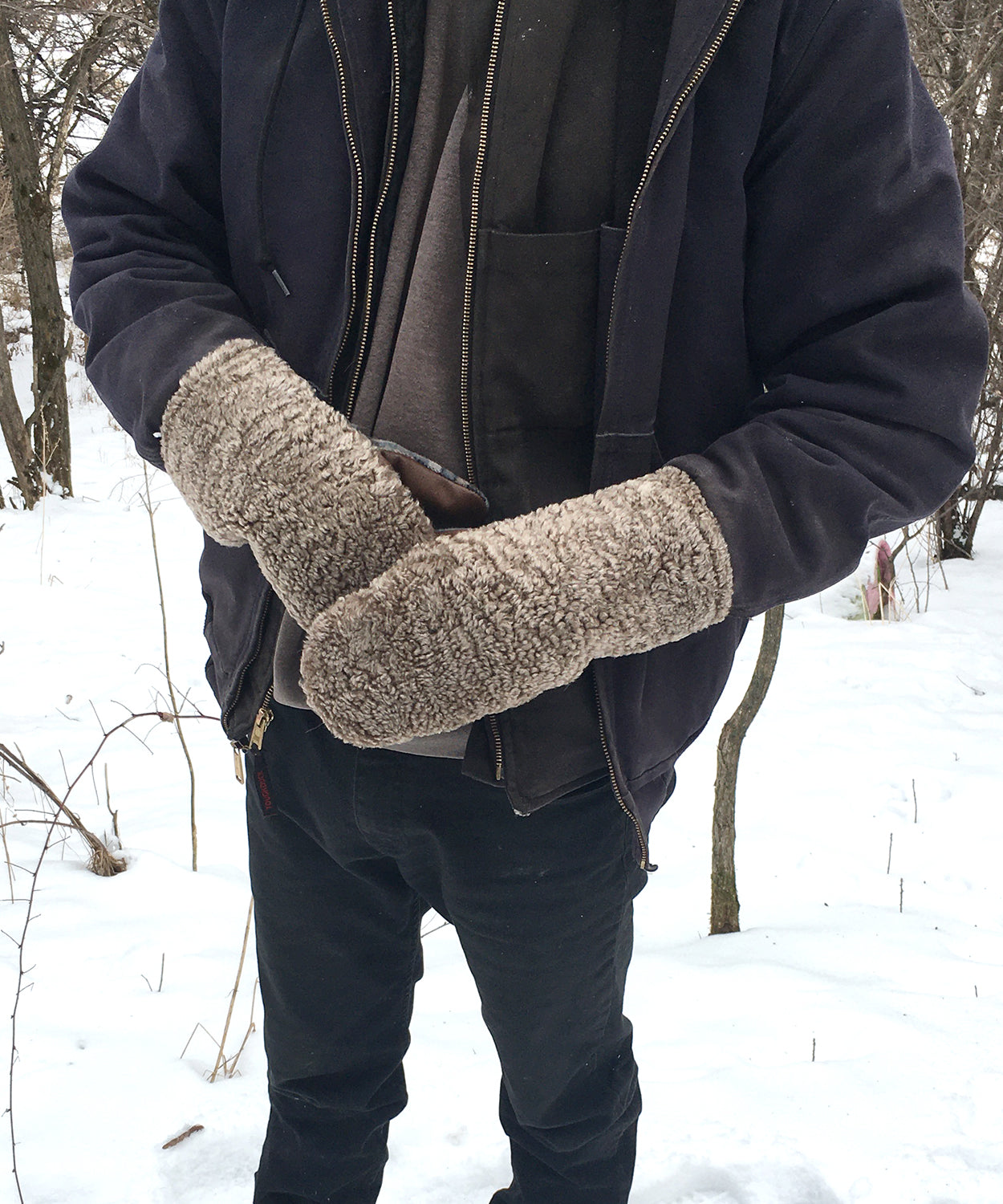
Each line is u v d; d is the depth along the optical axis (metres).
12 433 8.18
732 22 0.91
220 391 0.95
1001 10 5.38
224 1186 1.67
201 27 1.12
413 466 0.96
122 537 7.35
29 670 4.60
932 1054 1.95
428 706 0.84
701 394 1.03
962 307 0.93
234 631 1.17
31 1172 1.67
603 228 0.96
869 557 6.59
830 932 2.52
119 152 1.17
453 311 1.02
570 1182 1.31
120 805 3.31
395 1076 1.42
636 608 0.85
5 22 8.38
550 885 1.13
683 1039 2.05
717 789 2.50
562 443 1.03
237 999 2.21
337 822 1.16
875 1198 1.62
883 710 4.21
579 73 0.94
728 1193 1.65
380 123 1.00
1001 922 2.64
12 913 2.55
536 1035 1.21
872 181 0.93
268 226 1.08
